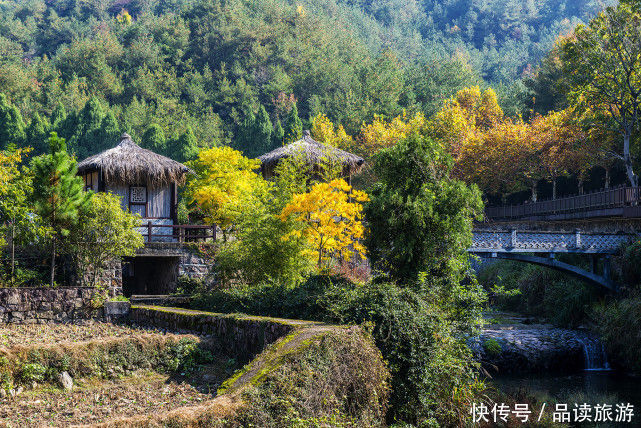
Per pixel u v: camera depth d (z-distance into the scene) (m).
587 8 165.00
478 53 149.00
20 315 15.19
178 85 101.06
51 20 146.50
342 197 16.77
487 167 44.00
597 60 34.09
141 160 21.95
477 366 13.06
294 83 96.12
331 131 55.66
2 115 67.94
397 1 188.12
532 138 42.38
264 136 70.81
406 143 15.38
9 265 18.59
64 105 88.38
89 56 107.38
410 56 147.50
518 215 45.31
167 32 118.75
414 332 10.91
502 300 32.06
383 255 15.26
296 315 13.19
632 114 34.75
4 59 107.06
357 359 9.40
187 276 20.11
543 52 130.88
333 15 157.75
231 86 100.50
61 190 16.56
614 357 22.17
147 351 11.30
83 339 12.88
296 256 17.27
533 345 22.14
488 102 57.06
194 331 13.24
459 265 14.54
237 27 113.44
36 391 9.62
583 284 27.11
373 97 83.25
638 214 28.23
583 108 37.16
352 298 11.77
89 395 9.64
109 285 18.55
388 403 10.13
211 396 9.62
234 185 22.55
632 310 22.06
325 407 8.33
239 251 18.50
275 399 7.64
